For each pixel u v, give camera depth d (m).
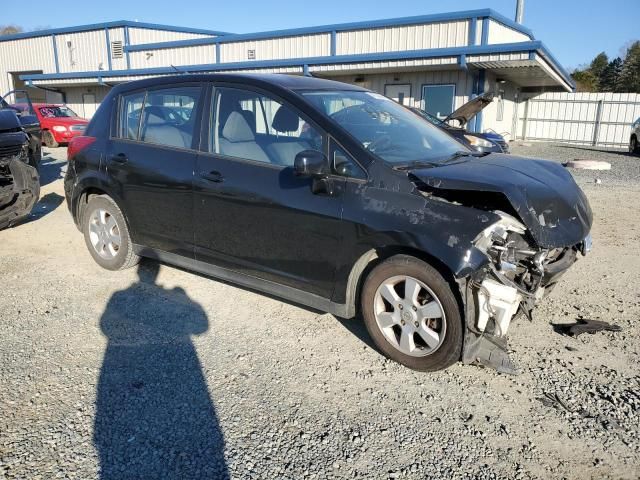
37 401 3.15
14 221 6.53
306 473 2.60
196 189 4.31
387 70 19.03
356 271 3.67
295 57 22.95
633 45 61.72
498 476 2.60
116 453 2.72
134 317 4.30
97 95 29.00
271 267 4.02
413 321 3.46
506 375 3.49
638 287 5.06
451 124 13.77
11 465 2.61
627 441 2.86
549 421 3.02
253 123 4.13
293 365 3.59
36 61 34.50
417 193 3.39
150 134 4.80
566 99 25.84
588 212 3.78
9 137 6.55
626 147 24.19
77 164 5.32
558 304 4.64
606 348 3.85
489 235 3.22
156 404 3.14
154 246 4.85
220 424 2.97
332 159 3.68
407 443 2.83
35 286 4.94
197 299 4.66
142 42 31.06
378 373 3.51
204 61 26.02
